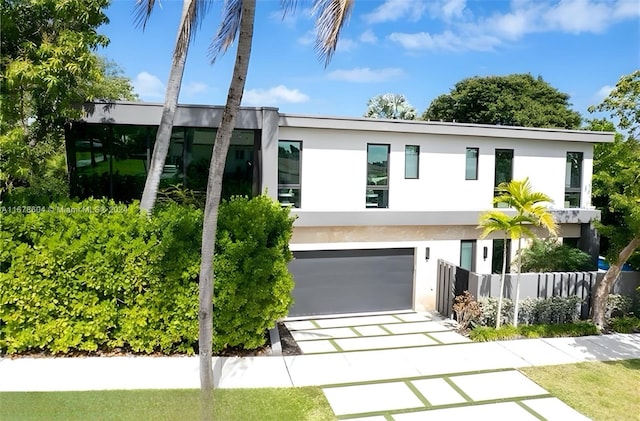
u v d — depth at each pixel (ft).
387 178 43.93
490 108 107.45
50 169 43.91
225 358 28.12
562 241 50.47
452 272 41.98
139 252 26.53
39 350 27.30
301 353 30.40
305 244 42.11
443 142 45.11
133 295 27.14
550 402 23.22
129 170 38.14
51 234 26.27
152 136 38.14
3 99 27.96
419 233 45.06
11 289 25.64
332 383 25.09
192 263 27.09
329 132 41.86
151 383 23.61
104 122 35.70
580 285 39.96
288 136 40.83
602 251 62.80
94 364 25.93
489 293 38.11
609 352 31.45
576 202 50.39
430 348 31.99
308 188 41.75
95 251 26.35
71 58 29.30
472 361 29.19
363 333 36.50
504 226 34.86
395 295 45.09
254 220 28.30
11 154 29.07
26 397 21.42
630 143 37.04
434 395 23.85
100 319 26.50
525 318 37.42
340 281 43.50
